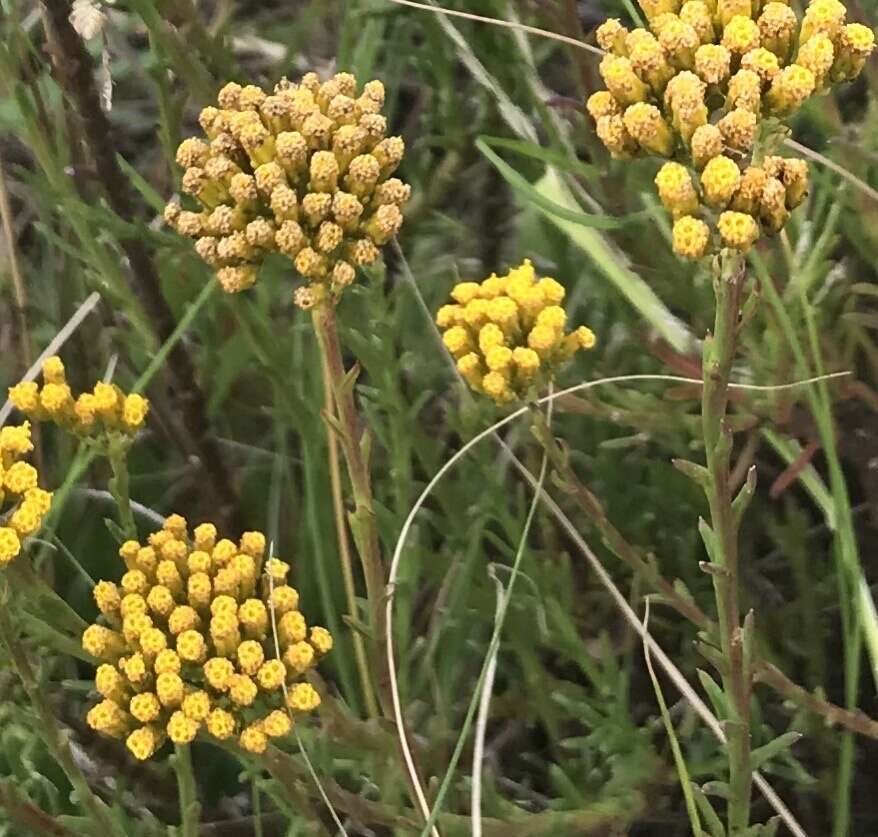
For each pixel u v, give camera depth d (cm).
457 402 40
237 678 25
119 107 46
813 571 36
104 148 35
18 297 37
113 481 28
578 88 39
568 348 27
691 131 24
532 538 38
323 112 26
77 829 29
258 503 40
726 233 23
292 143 25
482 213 40
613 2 39
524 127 35
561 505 37
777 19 24
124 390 39
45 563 36
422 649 35
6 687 31
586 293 39
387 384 34
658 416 33
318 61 42
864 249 34
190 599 26
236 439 41
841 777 30
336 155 25
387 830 32
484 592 34
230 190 25
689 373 33
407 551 33
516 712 36
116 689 26
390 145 25
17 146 43
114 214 35
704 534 26
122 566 38
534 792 35
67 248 36
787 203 24
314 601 37
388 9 36
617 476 36
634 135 24
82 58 34
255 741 25
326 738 29
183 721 25
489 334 26
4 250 40
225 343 38
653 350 33
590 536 37
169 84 35
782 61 24
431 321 35
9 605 27
